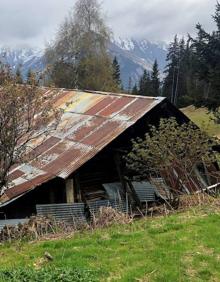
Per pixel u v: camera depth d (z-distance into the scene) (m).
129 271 6.77
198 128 14.98
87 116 16.36
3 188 13.24
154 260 7.19
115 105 16.39
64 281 6.29
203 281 6.48
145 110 14.90
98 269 6.83
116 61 69.44
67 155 14.17
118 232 8.82
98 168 15.07
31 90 11.24
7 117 10.93
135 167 14.07
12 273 6.45
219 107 28.94
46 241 8.62
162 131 12.67
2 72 11.10
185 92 72.94
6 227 10.05
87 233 9.13
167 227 8.88
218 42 27.62
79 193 14.22
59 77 47.06
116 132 14.32
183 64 74.94
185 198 11.67
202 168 16.62
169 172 13.49
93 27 48.28
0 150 11.12
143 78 80.19
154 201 14.51
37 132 14.48
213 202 11.09
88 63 46.97
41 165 14.25
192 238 8.13
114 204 14.53
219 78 26.83
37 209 13.11
